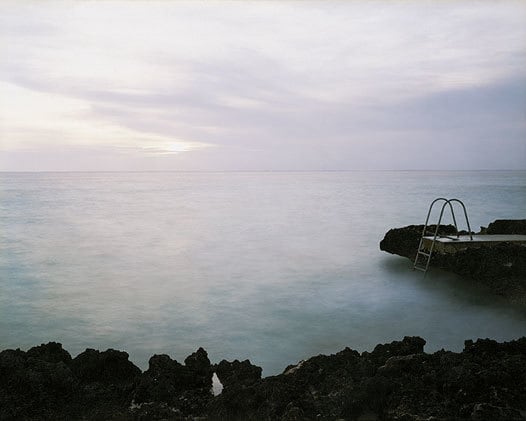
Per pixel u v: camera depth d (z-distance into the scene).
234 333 6.96
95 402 4.11
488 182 65.75
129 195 43.28
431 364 4.17
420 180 77.94
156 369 4.38
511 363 3.99
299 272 11.07
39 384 4.05
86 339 6.84
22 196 41.94
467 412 3.46
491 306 8.07
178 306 8.43
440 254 10.11
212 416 3.78
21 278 10.85
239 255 13.46
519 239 10.00
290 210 26.30
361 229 18.38
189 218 23.06
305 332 6.92
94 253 14.07
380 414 3.67
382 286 9.53
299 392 3.80
